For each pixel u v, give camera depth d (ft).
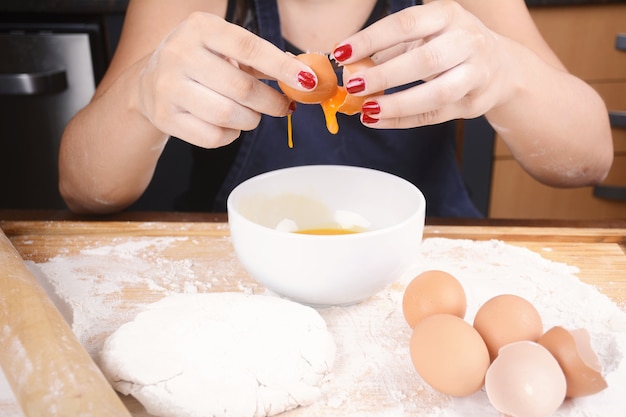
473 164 5.04
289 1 3.24
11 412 1.58
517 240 2.39
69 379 1.47
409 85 3.15
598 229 2.41
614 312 1.97
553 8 4.67
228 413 1.58
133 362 1.65
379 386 1.72
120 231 2.42
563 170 2.90
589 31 4.73
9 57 4.62
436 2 1.92
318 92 1.85
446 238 2.39
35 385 1.47
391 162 3.34
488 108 2.19
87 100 4.79
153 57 2.08
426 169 3.41
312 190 2.23
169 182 4.89
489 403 1.65
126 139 2.57
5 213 2.59
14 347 1.58
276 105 1.94
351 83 1.83
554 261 2.25
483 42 1.93
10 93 4.50
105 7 4.47
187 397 1.59
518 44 2.54
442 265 2.23
